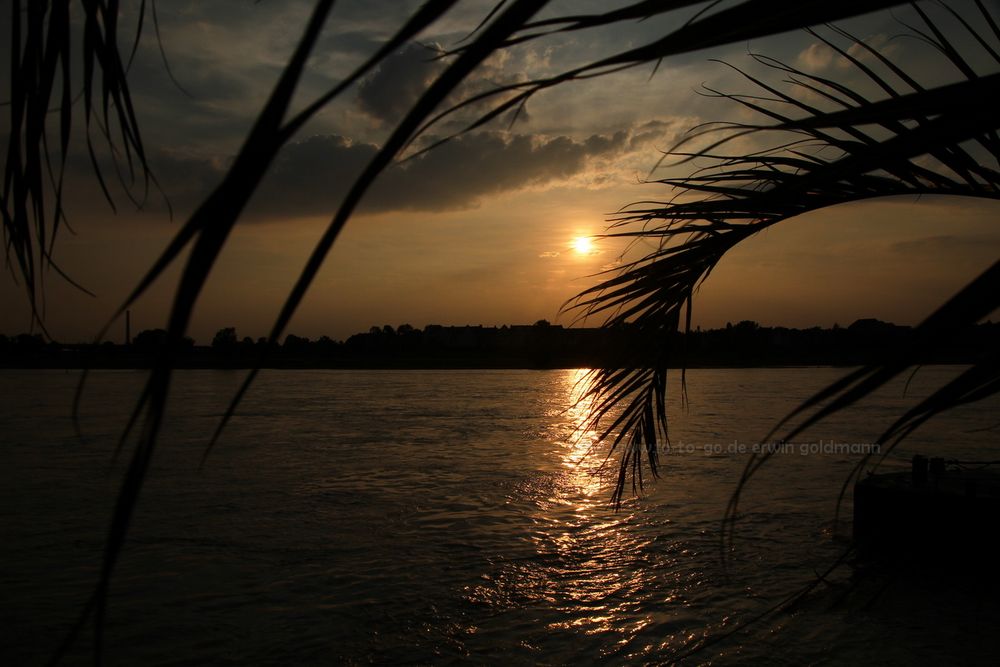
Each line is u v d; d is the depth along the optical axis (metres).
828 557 12.93
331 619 10.30
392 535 14.91
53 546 14.09
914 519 12.20
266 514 16.88
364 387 81.94
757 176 2.48
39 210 1.08
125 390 69.69
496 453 27.47
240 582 11.90
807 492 18.81
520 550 13.76
